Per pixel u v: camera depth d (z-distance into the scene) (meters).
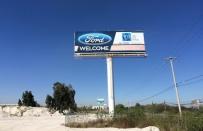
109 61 51.12
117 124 36.12
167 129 25.89
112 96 48.66
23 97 134.00
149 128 28.92
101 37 51.97
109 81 49.62
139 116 36.03
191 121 22.56
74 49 51.38
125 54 51.84
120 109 44.75
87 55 51.28
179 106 38.31
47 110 113.38
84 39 51.81
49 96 117.00
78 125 39.34
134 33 52.84
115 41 52.16
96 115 44.25
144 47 52.47
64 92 115.00
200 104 32.19
